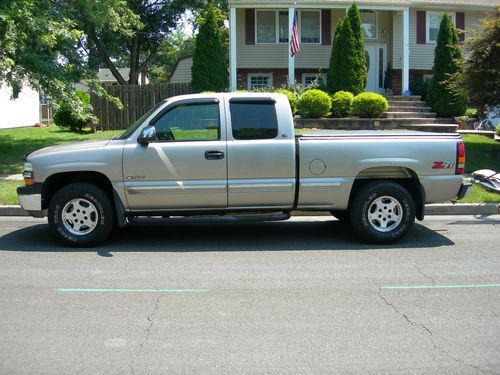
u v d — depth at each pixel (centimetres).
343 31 2120
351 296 577
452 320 511
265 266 690
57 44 1512
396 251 767
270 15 2512
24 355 436
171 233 886
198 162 758
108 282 622
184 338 469
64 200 766
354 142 776
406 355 438
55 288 600
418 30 2552
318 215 1022
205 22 2197
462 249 779
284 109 777
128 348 449
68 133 2078
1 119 2600
